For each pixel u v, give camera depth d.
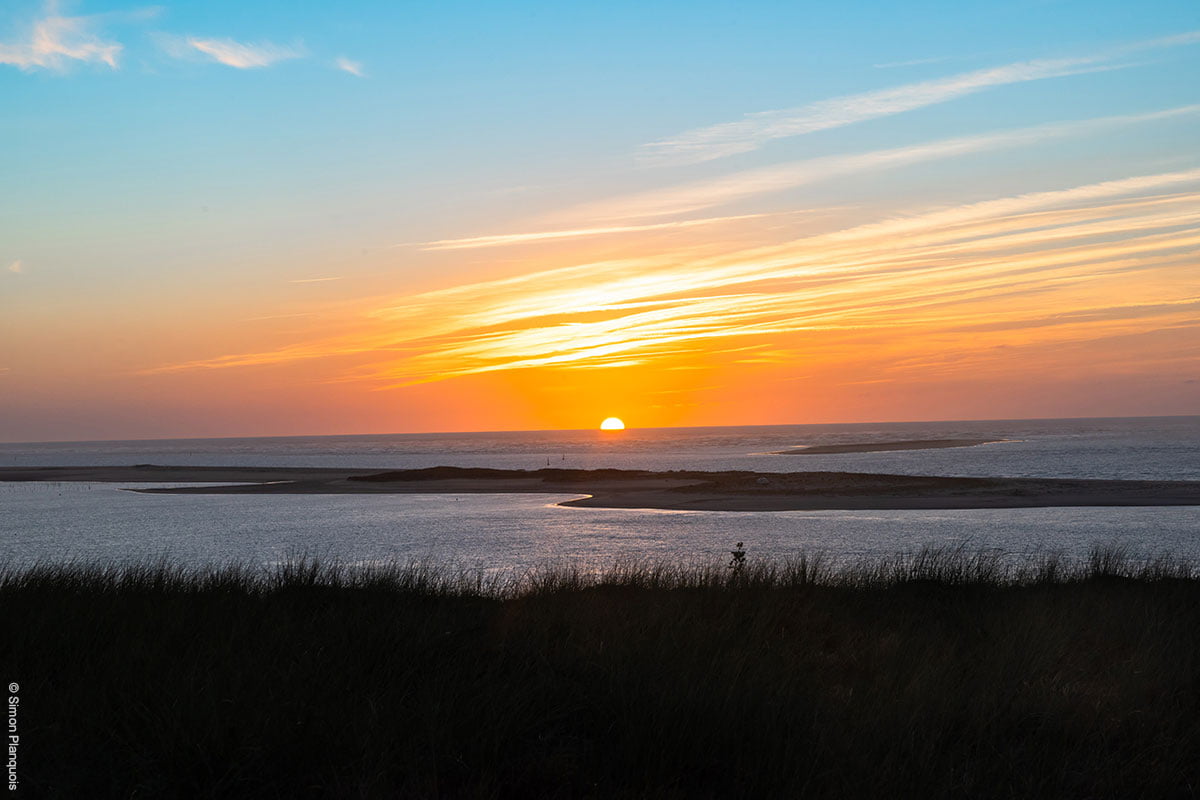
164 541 28.28
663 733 4.76
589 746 4.98
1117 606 8.86
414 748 4.71
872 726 5.16
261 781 4.45
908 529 28.89
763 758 4.66
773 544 24.66
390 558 22.11
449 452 185.75
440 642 6.77
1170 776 4.68
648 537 27.20
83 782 4.41
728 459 117.75
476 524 32.94
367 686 5.68
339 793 4.32
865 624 8.40
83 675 5.71
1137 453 97.12
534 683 5.69
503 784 4.51
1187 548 22.89
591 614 8.09
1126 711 5.70
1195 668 6.64
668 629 7.07
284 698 5.31
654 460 121.19
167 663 5.95
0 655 6.18
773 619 8.13
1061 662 6.85
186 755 4.54
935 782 4.54
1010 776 4.70
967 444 144.75
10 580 9.48
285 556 23.23
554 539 26.97
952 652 6.95
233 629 6.90
